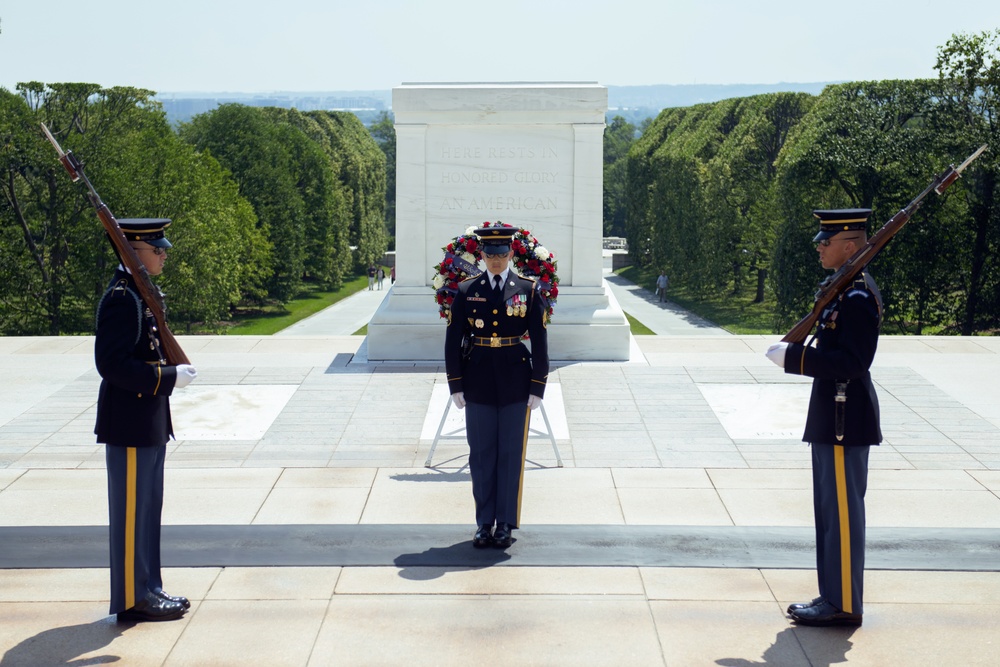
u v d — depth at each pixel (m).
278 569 5.70
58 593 5.42
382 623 5.07
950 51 28.97
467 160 10.87
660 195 57.12
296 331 44.31
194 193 36.28
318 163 57.50
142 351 5.04
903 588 5.47
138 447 5.03
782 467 7.47
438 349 10.79
